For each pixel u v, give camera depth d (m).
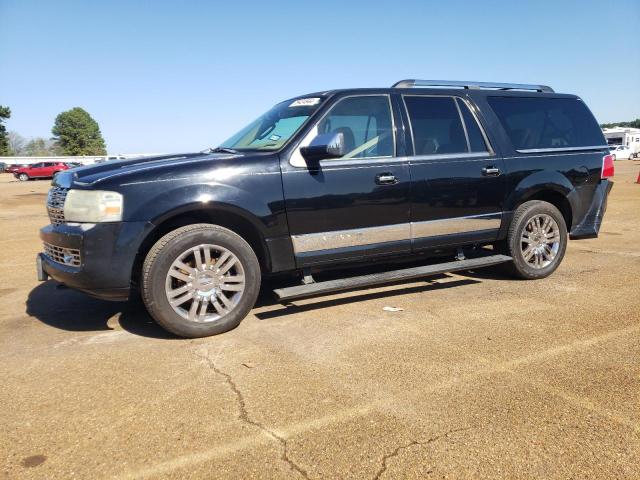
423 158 4.74
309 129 4.34
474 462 2.29
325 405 2.82
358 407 2.79
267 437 2.52
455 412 2.72
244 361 3.45
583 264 6.22
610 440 2.45
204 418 2.71
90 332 4.13
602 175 5.74
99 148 102.94
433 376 3.16
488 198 5.08
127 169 3.90
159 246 3.75
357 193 4.41
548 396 2.88
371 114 4.64
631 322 4.06
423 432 2.54
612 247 7.33
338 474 2.22
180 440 2.51
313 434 2.54
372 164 4.50
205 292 3.90
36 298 5.22
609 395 2.88
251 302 4.07
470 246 5.27
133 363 3.46
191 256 3.90
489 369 3.25
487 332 3.92
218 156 4.18
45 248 4.25
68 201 3.76
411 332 3.95
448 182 4.83
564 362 3.33
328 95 4.57
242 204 3.96
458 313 4.40
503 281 5.46
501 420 2.63
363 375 3.20
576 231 5.70
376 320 4.25
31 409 2.84
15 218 12.88
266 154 4.16
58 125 100.44
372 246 4.55
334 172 4.33
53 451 2.43
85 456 2.39
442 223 4.86
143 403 2.89
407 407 2.78
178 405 2.86
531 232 5.38
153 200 3.73
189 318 3.86
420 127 4.83
